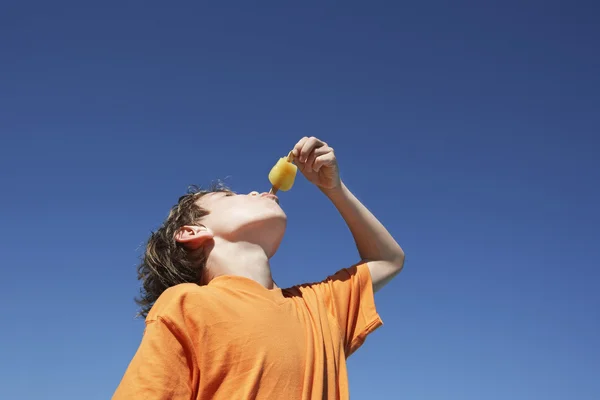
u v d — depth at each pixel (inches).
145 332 35.8
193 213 45.4
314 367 38.0
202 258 43.7
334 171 49.2
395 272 50.9
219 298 37.6
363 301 47.3
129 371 34.2
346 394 39.3
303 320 40.5
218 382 35.3
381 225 51.6
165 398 33.3
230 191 48.0
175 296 36.9
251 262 42.5
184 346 35.4
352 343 45.6
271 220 43.8
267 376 35.6
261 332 37.0
